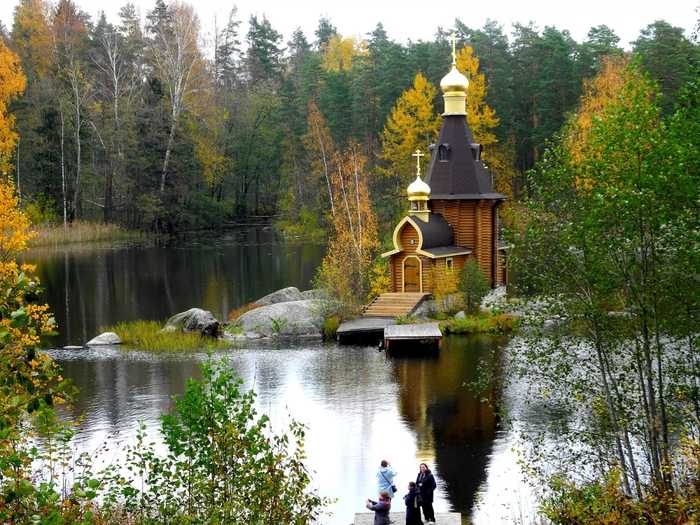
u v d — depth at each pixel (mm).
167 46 95000
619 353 17859
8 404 9648
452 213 48719
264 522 14125
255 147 110688
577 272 17375
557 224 17531
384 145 82750
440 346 37406
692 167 16438
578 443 23062
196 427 14898
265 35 138625
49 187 88688
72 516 11484
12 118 67000
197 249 79750
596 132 16828
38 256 74250
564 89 80375
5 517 10422
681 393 16797
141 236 90500
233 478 14555
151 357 36781
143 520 15172
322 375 33062
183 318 43156
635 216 16047
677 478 16438
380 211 80562
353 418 27094
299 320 42344
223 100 110875
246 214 115000
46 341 10125
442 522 18328
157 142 92562
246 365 35094
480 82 75125
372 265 51500
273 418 27172
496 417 26656
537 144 79812
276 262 69938
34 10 98750
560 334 18234
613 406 17547
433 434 25328
